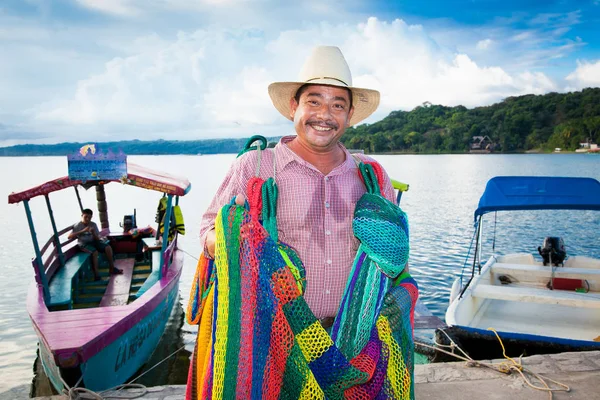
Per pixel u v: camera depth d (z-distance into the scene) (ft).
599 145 480.64
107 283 31.19
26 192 24.84
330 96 7.04
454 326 21.67
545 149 511.40
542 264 32.65
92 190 189.16
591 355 14.01
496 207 24.38
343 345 6.81
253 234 6.27
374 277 6.93
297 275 6.61
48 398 12.20
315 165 7.32
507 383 12.51
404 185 27.35
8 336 32.14
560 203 23.71
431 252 60.64
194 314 7.09
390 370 6.68
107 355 20.25
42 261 26.09
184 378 25.22
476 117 549.54
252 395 6.08
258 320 6.21
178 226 36.58
